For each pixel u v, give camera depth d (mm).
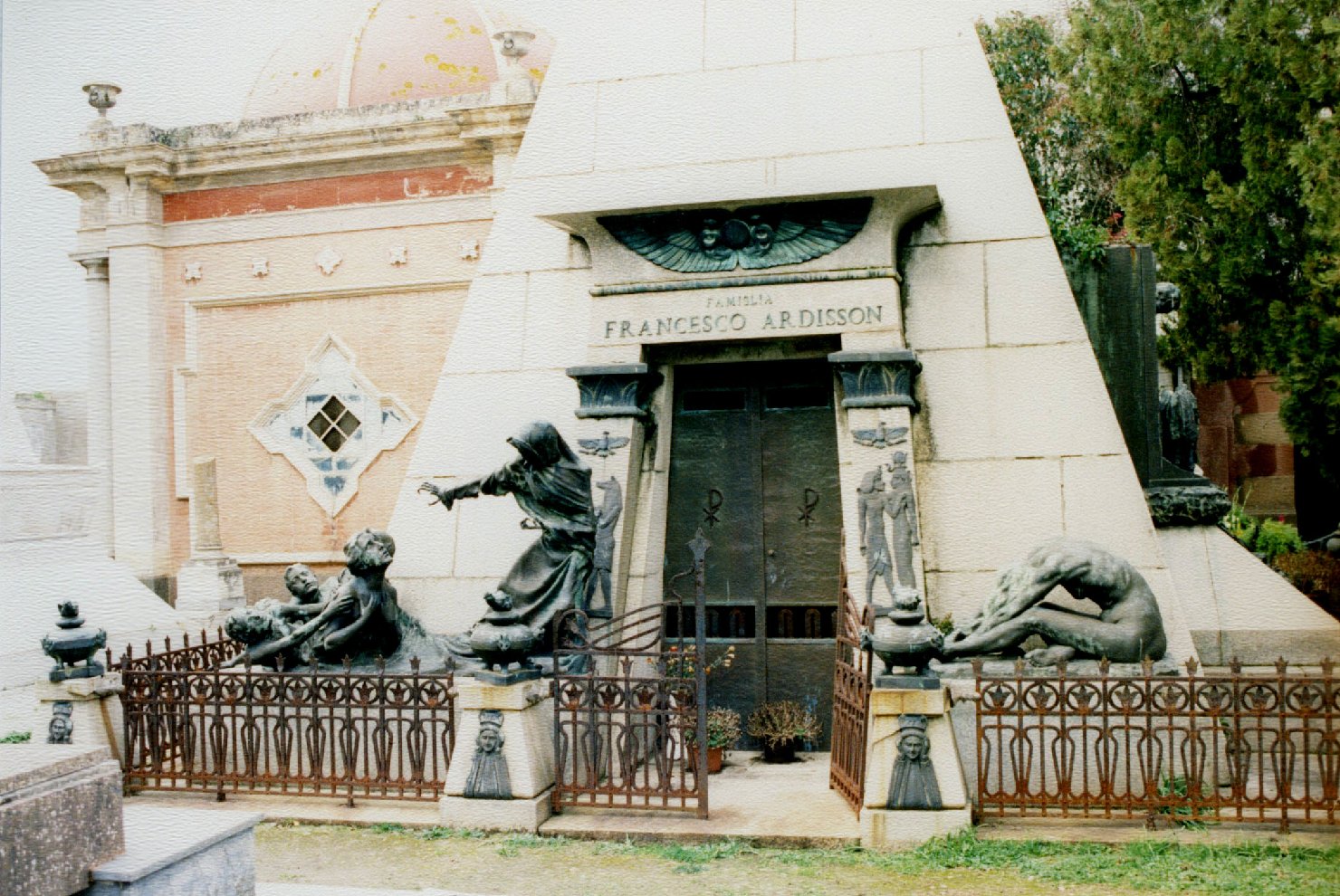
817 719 7656
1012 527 7055
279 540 12820
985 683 6312
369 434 12734
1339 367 8664
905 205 7086
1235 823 5750
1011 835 5711
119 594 10453
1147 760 5770
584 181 8117
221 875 4234
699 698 6129
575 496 7188
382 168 12852
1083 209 10781
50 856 3627
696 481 8016
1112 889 5059
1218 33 8961
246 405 13094
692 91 8047
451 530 7988
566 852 5785
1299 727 6660
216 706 6785
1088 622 6410
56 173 13117
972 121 7539
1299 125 8594
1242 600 7168
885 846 5676
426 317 12727
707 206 7242
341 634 7242
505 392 8062
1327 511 10188
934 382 7301
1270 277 9281
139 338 13109
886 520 6973
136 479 12984
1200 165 9555
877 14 7848
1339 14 8164
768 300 7328
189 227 13336
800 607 7762
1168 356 10117
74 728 6871
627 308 7590
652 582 7738
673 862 5605
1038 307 7234
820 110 7789
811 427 7836
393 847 5926
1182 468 7664
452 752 6410
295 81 13641
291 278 13062
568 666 6906
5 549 9703
